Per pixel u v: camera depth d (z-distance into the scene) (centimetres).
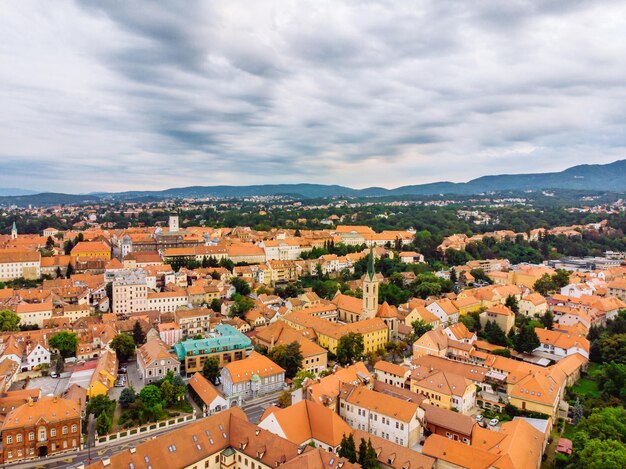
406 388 16188
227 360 18512
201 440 10888
